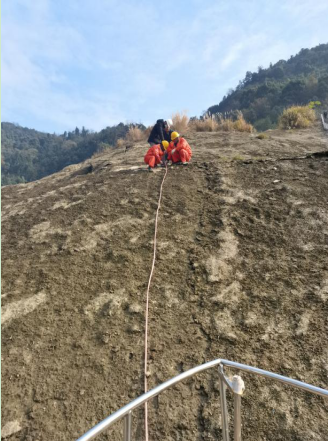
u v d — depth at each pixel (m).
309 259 2.88
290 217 3.59
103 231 3.81
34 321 2.51
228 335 2.22
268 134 10.07
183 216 3.97
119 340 2.28
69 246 3.57
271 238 3.28
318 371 1.89
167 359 2.10
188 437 1.66
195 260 3.10
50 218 4.46
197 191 4.65
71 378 2.02
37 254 3.50
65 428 1.74
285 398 1.79
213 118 12.20
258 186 4.51
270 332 2.21
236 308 2.46
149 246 3.41
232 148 7.61
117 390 1.93
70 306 2.64
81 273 3.06
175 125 11.71
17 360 2.17
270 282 2.68
